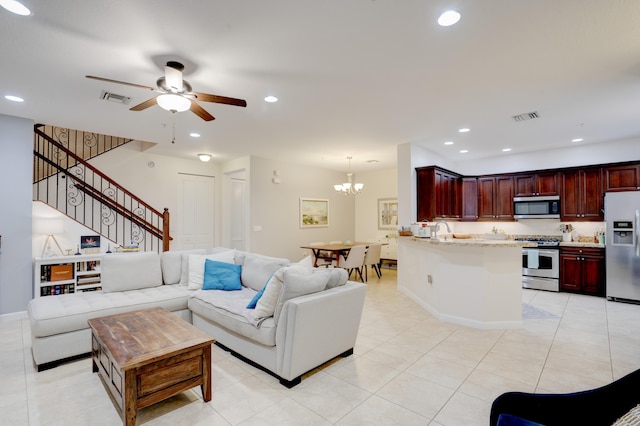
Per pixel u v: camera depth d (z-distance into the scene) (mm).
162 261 3988
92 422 1995
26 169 3965
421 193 5453
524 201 6004
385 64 2629
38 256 4305
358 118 4023
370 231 8445
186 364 2115
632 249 4641
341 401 2207
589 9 1925
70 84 2963
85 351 2842
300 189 7312
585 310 4316
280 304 2439
